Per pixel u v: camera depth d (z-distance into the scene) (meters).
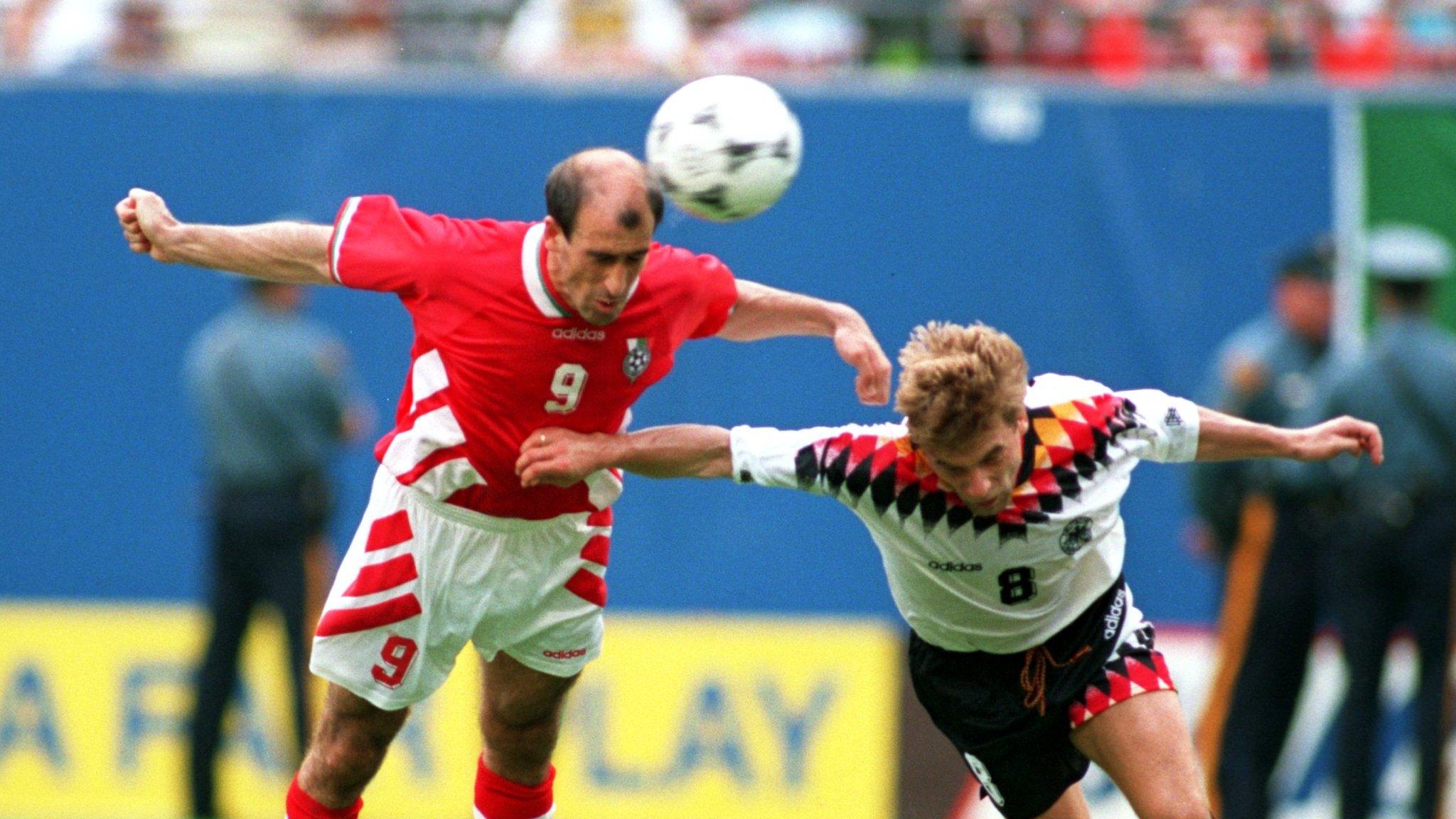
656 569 37.53
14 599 38.19
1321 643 36.06
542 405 19.22
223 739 36.53
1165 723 20.12
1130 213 37.78
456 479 19.78
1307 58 41.75
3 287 38.69
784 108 19.73
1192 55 41.56
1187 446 19.91
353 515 38.03
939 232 37.81
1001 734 21.05
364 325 38.28
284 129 38.72
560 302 18.56
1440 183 37.59
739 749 36.97
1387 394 34.12
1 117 38.91
